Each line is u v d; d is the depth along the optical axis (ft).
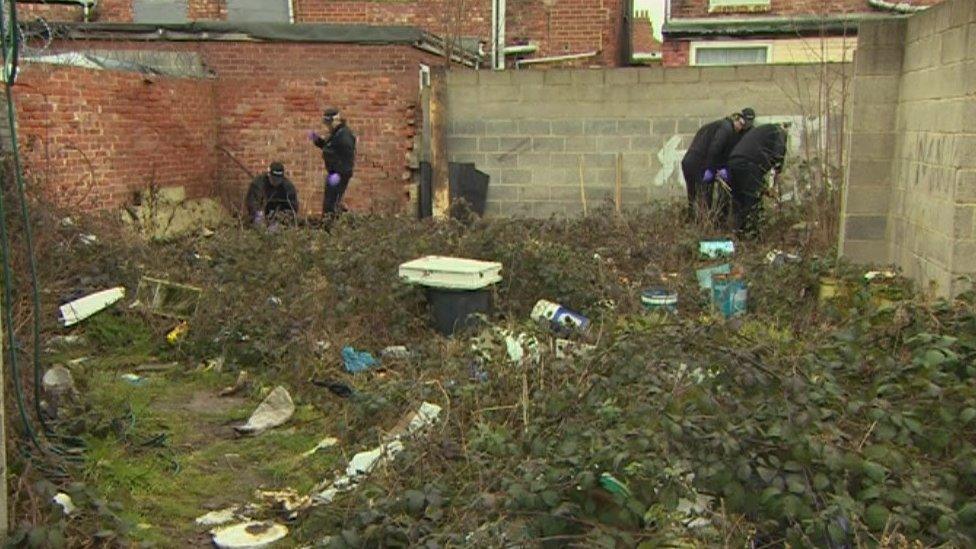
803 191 30.42
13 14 13.19
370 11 52.85
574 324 17.65
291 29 41.65
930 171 19.10
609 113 35.73
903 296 18.22
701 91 34.88
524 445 11.48
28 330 16.69
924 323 14.46
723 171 29.89
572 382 13.50
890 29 21.49
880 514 9.32
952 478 10.18
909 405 11.49
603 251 26.23
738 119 30.27
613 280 22.63
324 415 16.49
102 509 11.60
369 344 19.71
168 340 20.35
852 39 44.52
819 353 13.75
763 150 29.32
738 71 34.42
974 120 17.02
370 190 41.98
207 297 21.15
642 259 25.90
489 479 11.00
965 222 17.35
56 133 31.22
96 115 33.58
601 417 11.19
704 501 10.01
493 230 23.97
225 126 42.68
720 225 29.71
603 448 9.70
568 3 53.57
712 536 9.29
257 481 13.80
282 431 15.88
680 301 21.20
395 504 10.71
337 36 41.42
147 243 26.68
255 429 15.75
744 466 9.66
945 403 11.23
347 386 17.28
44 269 21.07
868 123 22.11
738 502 9.66
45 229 21.58
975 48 16.79
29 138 27.12
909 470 10.14
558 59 53.62
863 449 10.45
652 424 10.31
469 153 36.96
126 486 13.15
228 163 42.86
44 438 13.83
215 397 17.76
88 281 22.15
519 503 9.63
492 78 36.27
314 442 15.29
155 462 14.20
